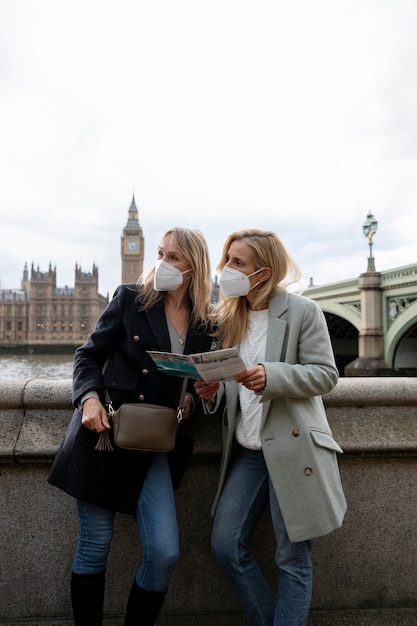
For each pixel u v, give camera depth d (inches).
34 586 87.8
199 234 77.5
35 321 4468.5
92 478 69.7
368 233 1128.8
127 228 5639.8
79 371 71.9
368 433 92.6
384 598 92.0
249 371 66.7
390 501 93.2
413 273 938.7
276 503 73.1
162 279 73.5
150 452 72.6
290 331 73.5
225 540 73.4
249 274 74.7
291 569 71.9
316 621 89.6
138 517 70.6
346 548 92.0
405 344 1063.0
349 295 1198.9
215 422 91.0
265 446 72.0
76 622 71.1
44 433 88.4
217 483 91.7
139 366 72.7
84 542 71.7
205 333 77.8
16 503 88.3
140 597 68.8
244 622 89.1
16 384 91.7
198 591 90.7
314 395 70.6
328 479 71.9
